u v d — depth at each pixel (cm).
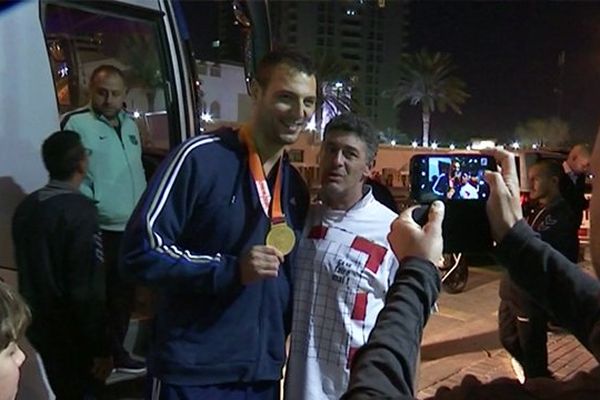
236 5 339
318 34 10369
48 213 252
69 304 260
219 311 201
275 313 214
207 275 192
